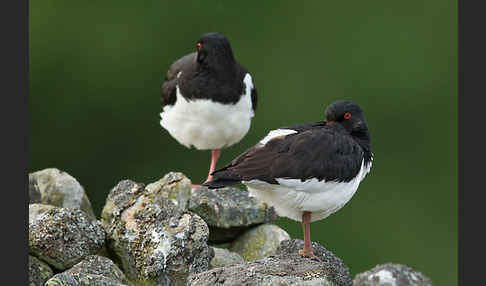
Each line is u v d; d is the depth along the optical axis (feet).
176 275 30.78
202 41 37.14
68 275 27.96
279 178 28.86
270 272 28.09
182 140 39.60
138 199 32.83
